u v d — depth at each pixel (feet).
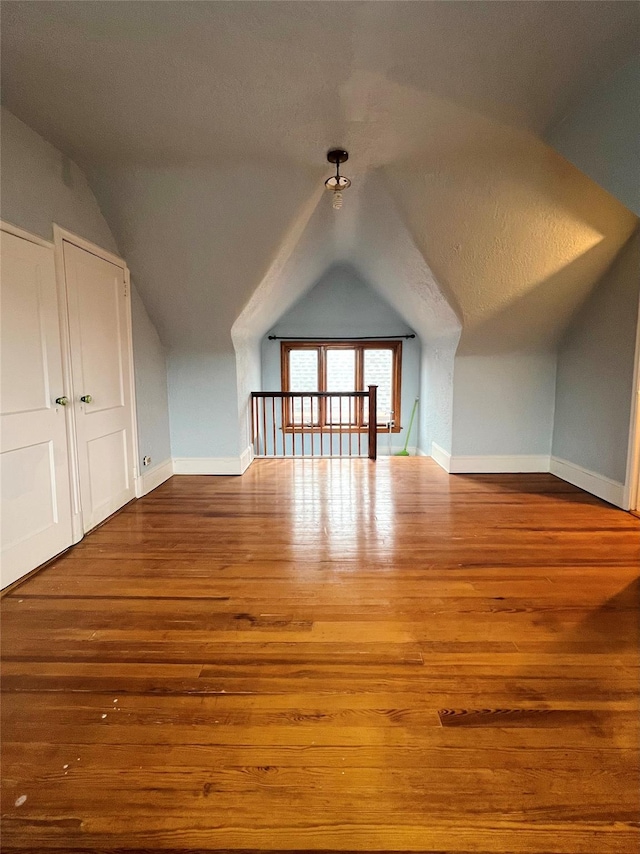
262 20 5.52
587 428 13.21
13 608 6.93
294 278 16.10
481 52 6.11
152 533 10.04
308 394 17.47
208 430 15.34
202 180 9.96
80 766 4.17
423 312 16.47
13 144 7.62
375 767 4.17
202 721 4.70
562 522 10.71
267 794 3.91
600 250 11.41
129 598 7.23
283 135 8.39
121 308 11.61
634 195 6.44
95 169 9.66
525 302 12.97
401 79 6.73
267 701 4.98
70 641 6.10
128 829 3.63
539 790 3.94
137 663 5.64
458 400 15.23
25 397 7.89
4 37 5.82
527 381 15.08
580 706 4.89
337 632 6.27
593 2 5.22
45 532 8.48
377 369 22.36
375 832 3.61
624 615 6.70
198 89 6.98
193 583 7.72
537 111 7.48
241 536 9.87
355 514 11.32
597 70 6.46
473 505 12.04
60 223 8.93
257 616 6.69
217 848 3.49
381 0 5.19
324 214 12.24
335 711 4.83
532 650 5.85
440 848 3.50
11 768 4.16
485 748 4.36
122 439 11.78
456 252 11.53
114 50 6.09
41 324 8.29
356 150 8.95
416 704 4.92
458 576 7.95
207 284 12.50
